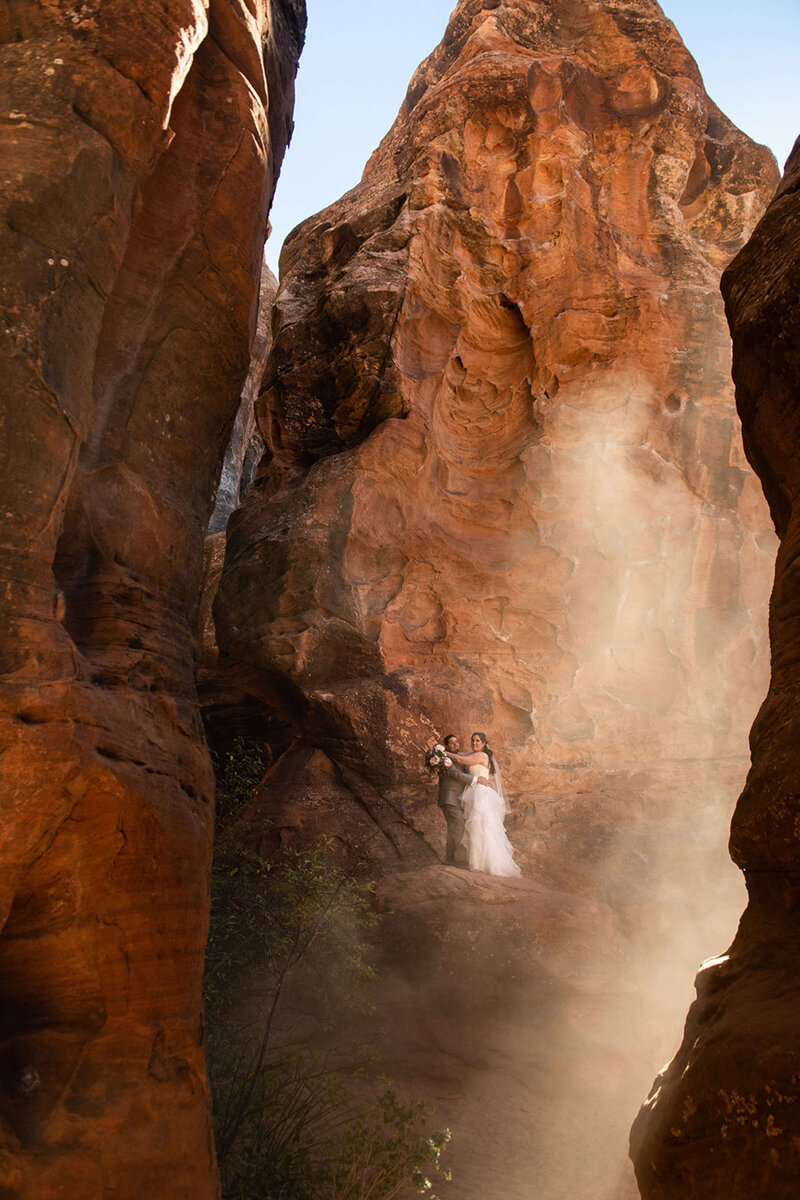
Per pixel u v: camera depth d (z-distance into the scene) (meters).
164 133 4.70
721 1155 3.24
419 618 10.79
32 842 3.37
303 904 6.51
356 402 11.12
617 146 12.79
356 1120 5.45
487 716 10.29
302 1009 6.95
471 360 11.74
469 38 13.40
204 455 5.39
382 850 9.20
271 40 6.56
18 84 4.07
